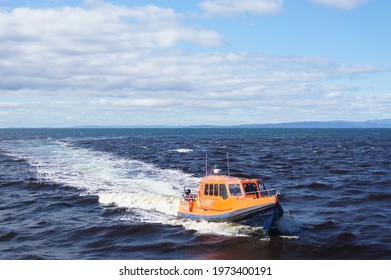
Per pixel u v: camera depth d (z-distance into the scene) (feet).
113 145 332.80
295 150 282.15
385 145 348.18
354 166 177.88
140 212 90.43
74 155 226.17
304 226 79.41
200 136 606.96
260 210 71.87
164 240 71.05
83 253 65.92
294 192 115.85
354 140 458.50
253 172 157.89
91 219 86.17
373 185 125.70
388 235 72.84
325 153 254.06
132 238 73.00
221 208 77.36
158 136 602.44
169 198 95.76
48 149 279.28
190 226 78.43
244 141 427.33
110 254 65.26
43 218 88.07
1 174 150.30
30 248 68.69
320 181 134.92
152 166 170.81
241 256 63.31
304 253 64.34
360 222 82.28
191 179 133.39
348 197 107.76
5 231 78.33
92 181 130.00
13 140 428.15
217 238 71.26
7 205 101.30
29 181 132.05
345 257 62.44
